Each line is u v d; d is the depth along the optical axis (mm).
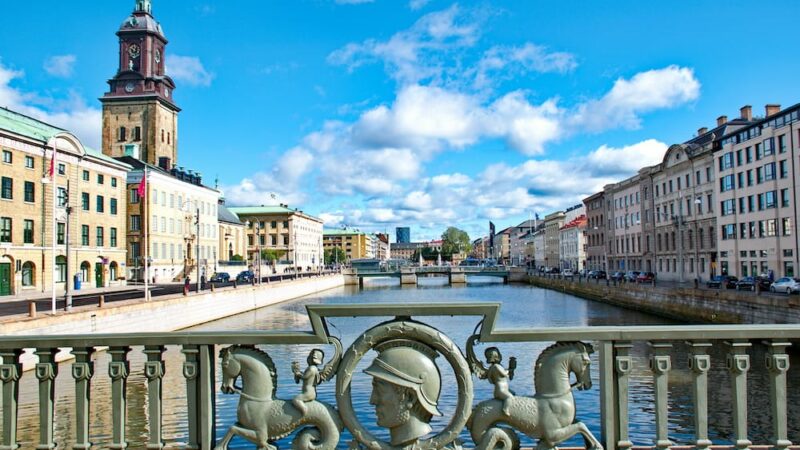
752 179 53719
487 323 3570
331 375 3629
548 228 153000
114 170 60312
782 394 3605
